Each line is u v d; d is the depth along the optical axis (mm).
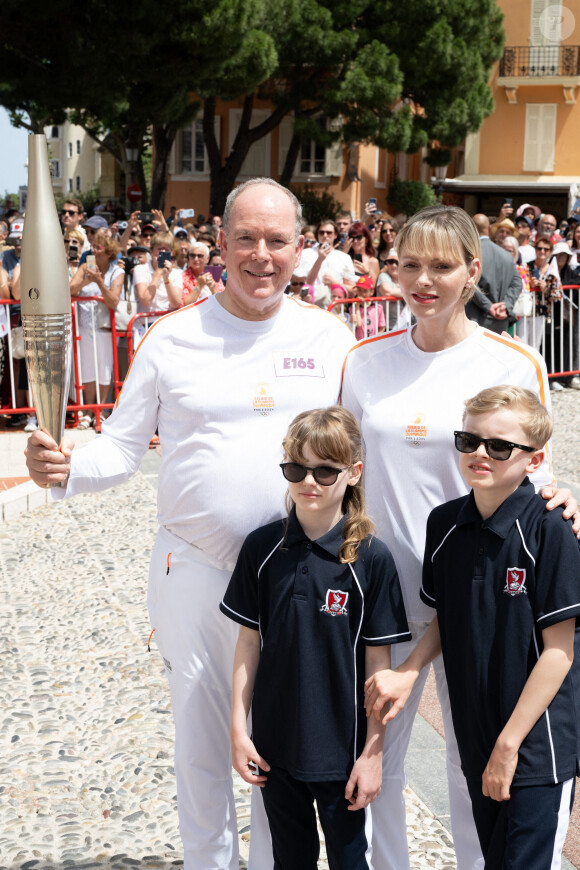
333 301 9211
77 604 5066
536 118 30578
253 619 2445
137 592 5215
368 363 2637
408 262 2475
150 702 4043
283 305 2670
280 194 2508
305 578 2352
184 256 9602
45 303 2133
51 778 3475
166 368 2602
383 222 11805
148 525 6387
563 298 10719
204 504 2562
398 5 22422
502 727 2234
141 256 8656
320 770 2336
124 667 4352
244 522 2551
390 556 2396
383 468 2566
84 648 4551
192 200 29219
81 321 8516
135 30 16500
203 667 2602
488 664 2244
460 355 2547
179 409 2590
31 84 17078
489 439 2221
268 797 2434
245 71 18766
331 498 2336
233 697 2455
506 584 2232
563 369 10812
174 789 3416
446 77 23469
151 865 2994
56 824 3203
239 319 2594
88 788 3424
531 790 2154
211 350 2586
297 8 21484
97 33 16500
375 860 2600
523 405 2234
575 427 9070
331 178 29031
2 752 3650
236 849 2697
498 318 8273
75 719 3916
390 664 2461
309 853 2445
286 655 2361
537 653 2211
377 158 30594
